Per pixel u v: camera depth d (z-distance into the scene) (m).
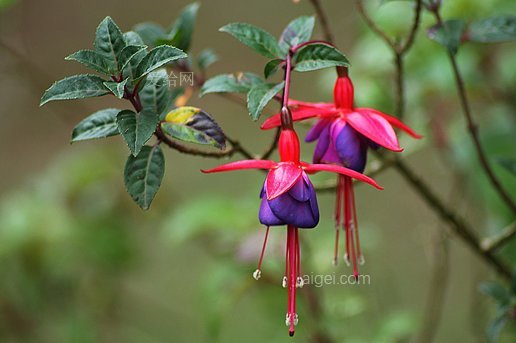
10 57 1.58
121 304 1.88
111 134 1.31
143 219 1.74
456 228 1.44
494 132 1.52
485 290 1.39
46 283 1.69
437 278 1.51
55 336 1.80
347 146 1.30
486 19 1.39
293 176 1.28
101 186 1.70
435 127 1.54
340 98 1.31
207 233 1.54
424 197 1.44
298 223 1.28
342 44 2.54
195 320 1.94
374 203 2.23
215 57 1.39
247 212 1.51
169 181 2.32
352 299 1.51
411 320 1.51
